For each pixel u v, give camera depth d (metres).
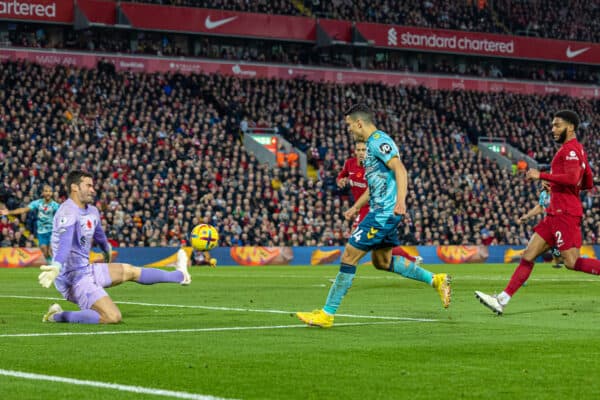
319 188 85.25
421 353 16.33
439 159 99.00
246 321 22.31
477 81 117.12
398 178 20.14
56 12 95.75
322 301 30.06
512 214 91.12
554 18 127.31
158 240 73.19
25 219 71.38
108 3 98.06
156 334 19.31
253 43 109.00
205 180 81.00
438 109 109.38
